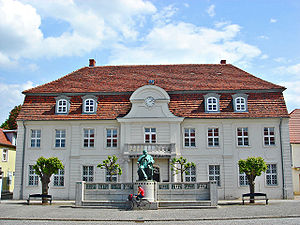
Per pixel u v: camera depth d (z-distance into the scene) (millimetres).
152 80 42188
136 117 38594
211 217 22516
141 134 38656
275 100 39312
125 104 40062
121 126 38812
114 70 45219
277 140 38406
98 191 29188
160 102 39000
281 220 21281
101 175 38781
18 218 22953
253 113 38531
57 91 41219
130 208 26797
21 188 38812
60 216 23578
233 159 38344
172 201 27797
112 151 39031
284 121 38438
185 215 23531
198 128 38969
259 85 40625
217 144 38875
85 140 39594
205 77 42906
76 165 38938
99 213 24875
